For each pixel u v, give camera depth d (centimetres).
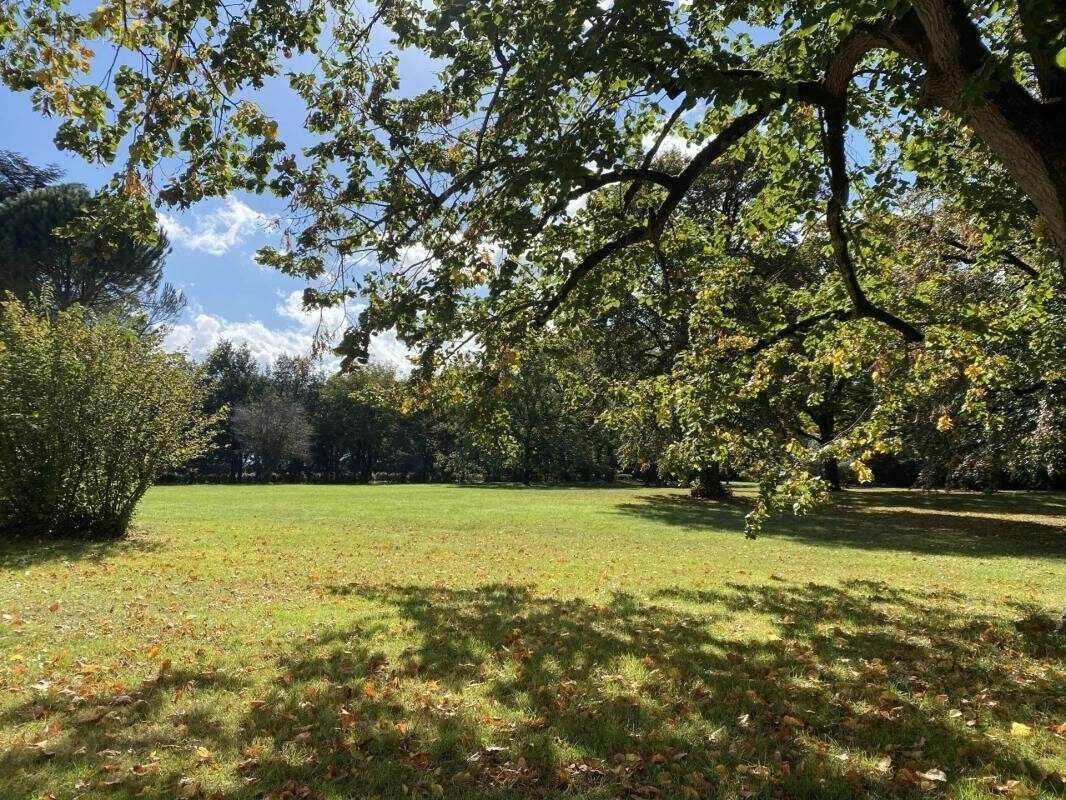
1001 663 586
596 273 920
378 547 1352
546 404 4803
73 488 1359
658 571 1097
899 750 411
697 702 482
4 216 3366
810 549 1439
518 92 581
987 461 1809
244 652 588
